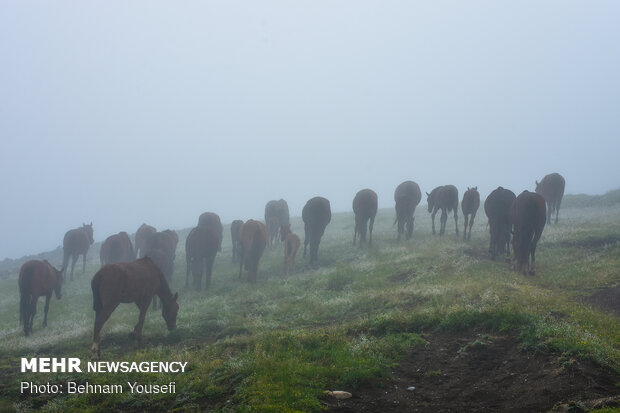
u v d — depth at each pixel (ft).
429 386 26.48
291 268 71.56
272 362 28.81
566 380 24.31
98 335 39.09
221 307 54.34
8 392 31.42
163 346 41.96
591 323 32.01
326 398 24.54
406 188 85.46
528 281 46.14
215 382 28.32
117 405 27.48
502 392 24.82
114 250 74.13
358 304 47.01
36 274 49.98
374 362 28.73
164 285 45.73
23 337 48.78
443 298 41.45
